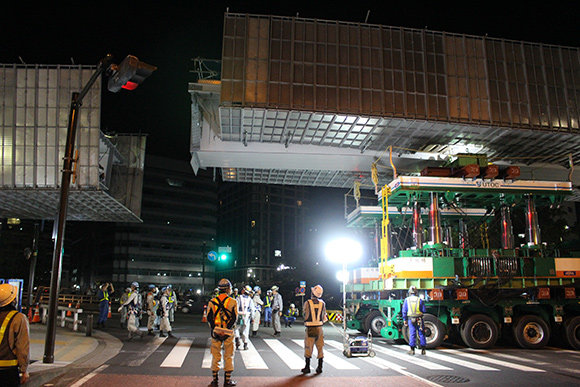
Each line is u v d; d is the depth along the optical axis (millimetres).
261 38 22453
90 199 31188
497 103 23953
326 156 26188
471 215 19438
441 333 14016
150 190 109938
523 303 14703
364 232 21031
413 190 15547
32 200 31531
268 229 139375
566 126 24656
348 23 23359
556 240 29781
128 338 15156
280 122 23031
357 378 9039
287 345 14523
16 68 27500
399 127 23609
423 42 23938
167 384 8227
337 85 22438
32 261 24344
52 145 28016
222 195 159375
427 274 14477
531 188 16172
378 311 17562
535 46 25484
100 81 27562
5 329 4879
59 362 10008
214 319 8227
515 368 10383
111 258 103625
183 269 109500
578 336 14453
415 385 8414
